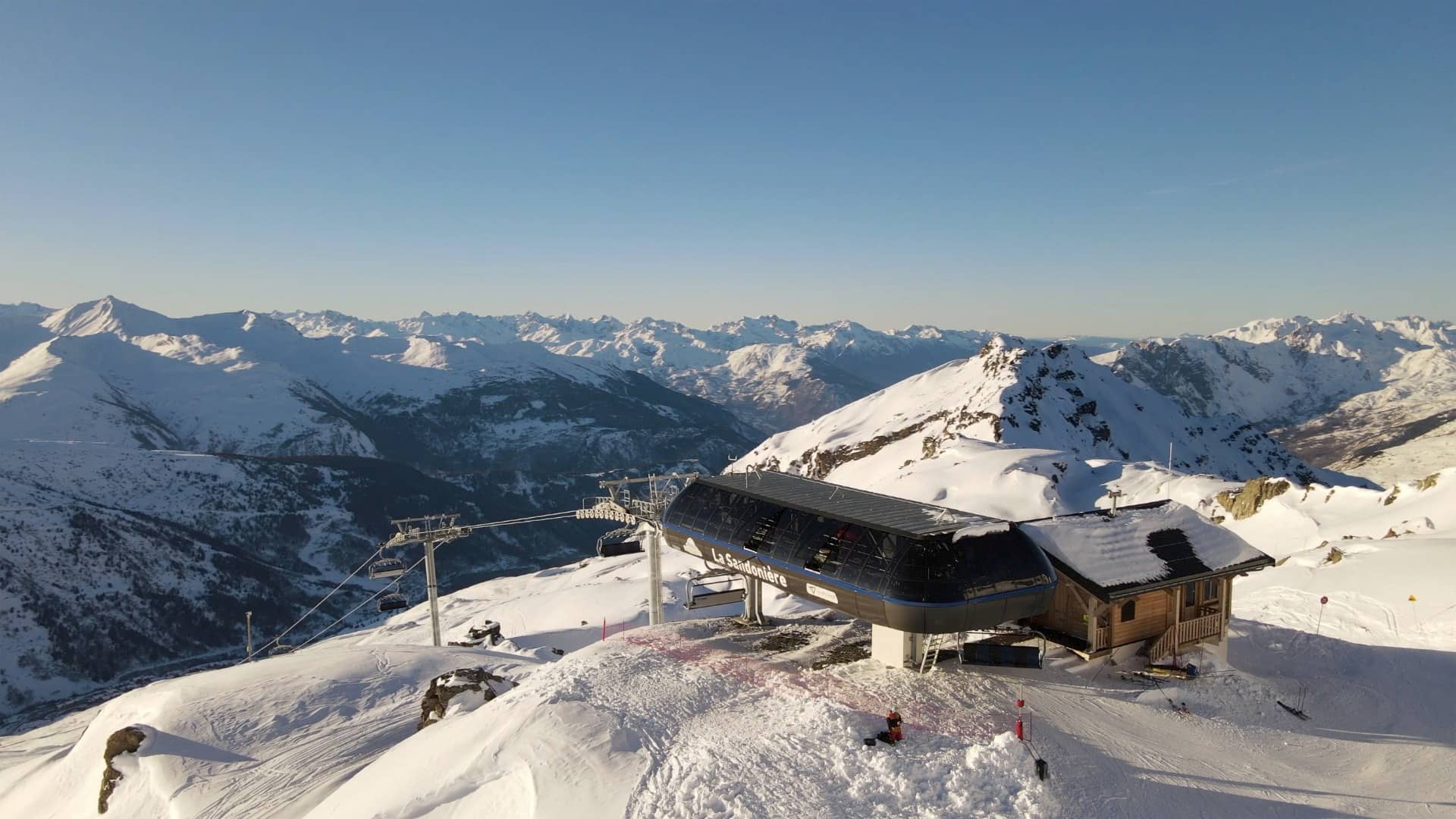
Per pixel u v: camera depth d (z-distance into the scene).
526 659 58.41
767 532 39.19
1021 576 31.56
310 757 41.03
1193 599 35.94
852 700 30.02
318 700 48.28
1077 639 34.00
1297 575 59.81
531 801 24.92
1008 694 30.70
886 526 33.66
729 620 43.06
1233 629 40.75
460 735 30.75
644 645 37.97
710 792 23.47
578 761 26.33
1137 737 28.41
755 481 46.19
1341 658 37.31
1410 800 26.11
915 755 25.42
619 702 30.64
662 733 28.12
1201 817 24.30
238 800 36.97
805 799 23.12
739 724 28.39
